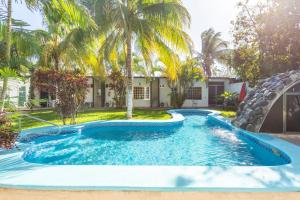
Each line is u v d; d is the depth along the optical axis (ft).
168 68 45.62
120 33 41.37
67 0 23.98
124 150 23.40
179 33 39.88
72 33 43.11
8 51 22.71
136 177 11.97
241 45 52.85
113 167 13.55
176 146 24.89
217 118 39.40
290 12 39.93
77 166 13.74
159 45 41.86
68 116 33.22
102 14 36.65
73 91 33.01
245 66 54.13
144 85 75.36
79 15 25.22
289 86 26.66
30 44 25.17
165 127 34.78
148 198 10.83
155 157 20.94
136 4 40.14
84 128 31.24
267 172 12.67
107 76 61.67
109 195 10.91
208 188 10.71
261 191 10.65
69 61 52.70
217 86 78.69
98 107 69.31
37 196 11.01
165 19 37.37
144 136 30.30
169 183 11.19
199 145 25.25
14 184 11.11
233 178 11.82
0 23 22.38
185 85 68.33
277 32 42.37
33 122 35.29
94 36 40.09
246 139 26.32
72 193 10.96
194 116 53.21
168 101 76.54
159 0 40.55
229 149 23.57
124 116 43.93
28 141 24.20
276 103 27.02
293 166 13.71
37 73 35.09
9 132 16.24
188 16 37.73
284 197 10.69
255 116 27.55
